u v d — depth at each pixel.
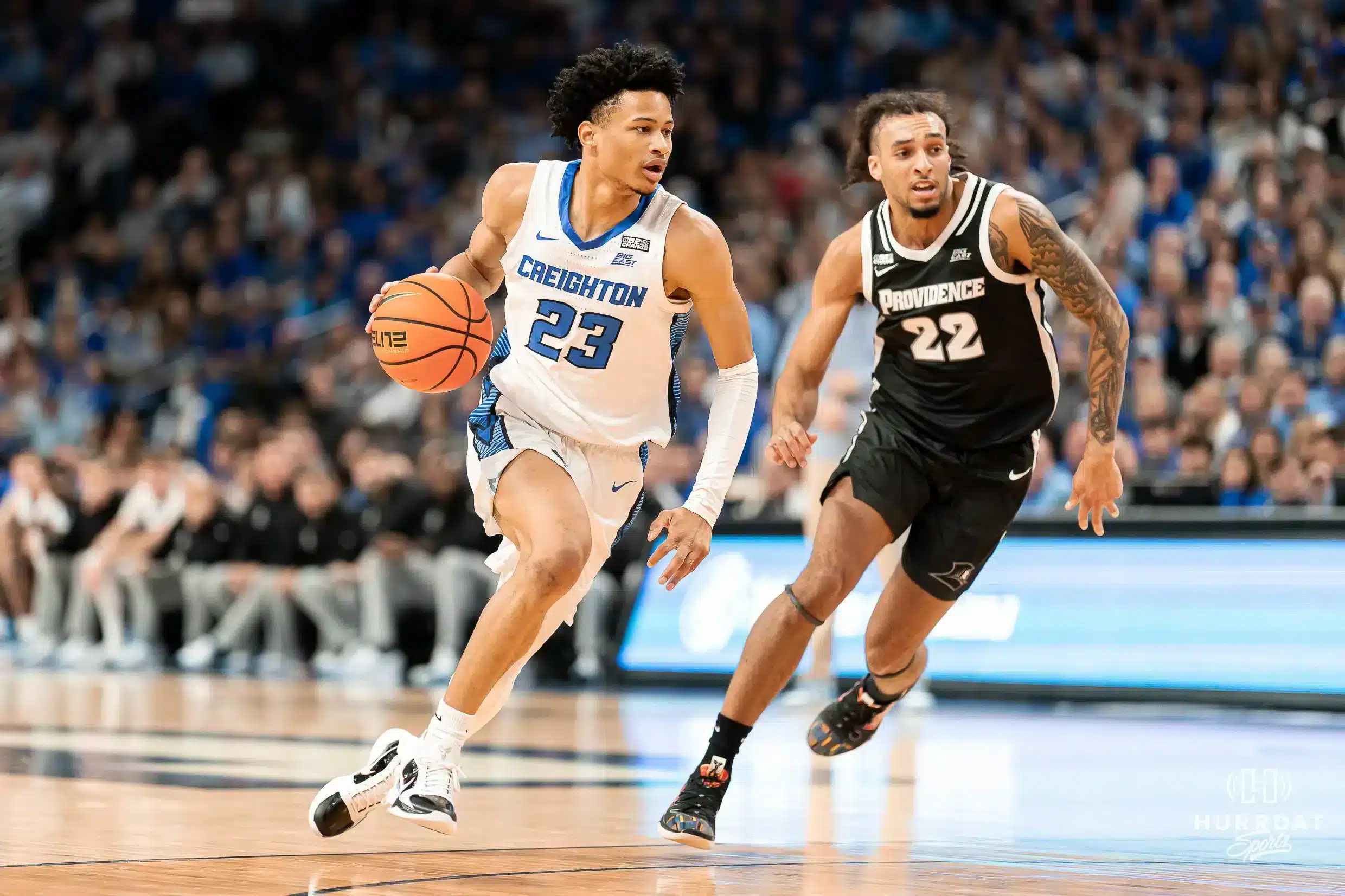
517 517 4.57
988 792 6.24
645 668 12.55
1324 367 12.50
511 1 24.33
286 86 25.05
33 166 24.50
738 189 19.00
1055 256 4.86
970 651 11.37
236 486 15.98
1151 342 13.17
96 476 16.55
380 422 16.75
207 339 20.33
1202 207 14.15
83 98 25.48
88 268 22.89
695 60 21.27
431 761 4.32
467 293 4.84
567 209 4.69
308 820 5.04
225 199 22.64
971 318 5.02
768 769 7.07
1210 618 10.59
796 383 5.26
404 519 14.07
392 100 23.36
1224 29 17.70
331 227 21.55
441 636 13.76
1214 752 7.94
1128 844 4.84
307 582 14.81
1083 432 11.93
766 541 12.14
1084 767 7.21
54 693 11.45
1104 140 16.16
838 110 19.31
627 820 5.23
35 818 4.97
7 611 17.69
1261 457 11.16
